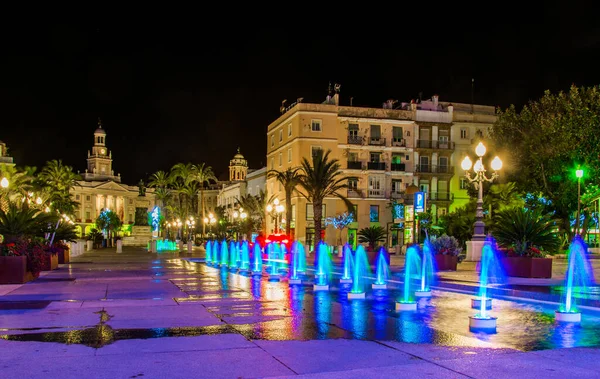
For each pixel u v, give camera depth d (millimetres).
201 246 80312
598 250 48875
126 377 6570
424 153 73688
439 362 7262
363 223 70812
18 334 9297
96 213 172625
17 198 64125
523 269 20875
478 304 12766
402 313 11922
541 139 48094
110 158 183625
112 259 43188
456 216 55062
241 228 81188
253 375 6645
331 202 69812
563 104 47938
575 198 47062
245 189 108125
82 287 18188
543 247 21812
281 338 8969
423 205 33000
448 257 25219
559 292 14953
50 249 28812
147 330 9711
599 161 45094
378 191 71500
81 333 9391
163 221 127562
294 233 69375
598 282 18906
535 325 10250
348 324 10391
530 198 50500
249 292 16703
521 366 7035
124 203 182500
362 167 70938
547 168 48156
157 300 14375
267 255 46406
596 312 12008
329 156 69312
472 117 75438
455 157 74688
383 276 23078
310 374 6672
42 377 6551
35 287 18141
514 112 53312
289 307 12984
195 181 98562
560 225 50219
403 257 33438
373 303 13812
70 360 7398
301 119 69062
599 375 6598
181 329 9820
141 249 80312
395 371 6797
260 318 11180
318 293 16422
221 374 6691
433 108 75875
